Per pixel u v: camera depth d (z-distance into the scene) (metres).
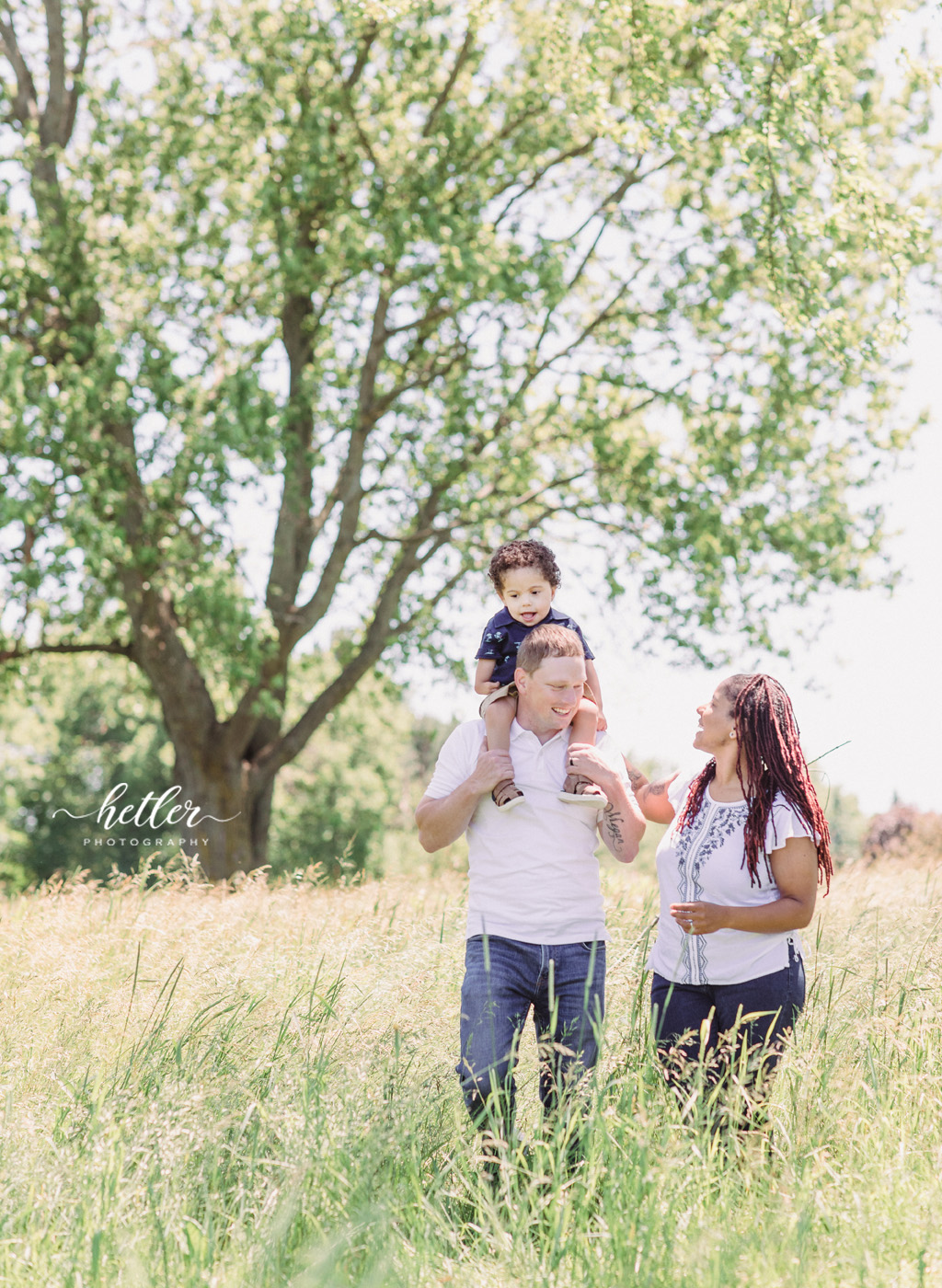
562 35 11.25
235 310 14.48
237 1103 3.20
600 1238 2.56
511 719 3.59
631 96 11.25
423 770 39.28
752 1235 2.51
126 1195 2.65
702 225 13.59
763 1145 2.88
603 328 14.82
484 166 13.46
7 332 12.77
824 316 10.88
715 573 13.94
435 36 13.19
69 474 12.16
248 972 4.38
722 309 13.36
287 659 13.99
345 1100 3.08
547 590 4.49
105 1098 3.20
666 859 3.51
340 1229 2.55
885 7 12.00
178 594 13.57
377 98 13.11
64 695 35.59
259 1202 2.76
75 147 13.92
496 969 3.32
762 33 10.42
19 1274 2.48
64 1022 3.93
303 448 14.11
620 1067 3.28
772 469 13.82
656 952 3.55
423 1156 3.11
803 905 3.28
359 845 30.52
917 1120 3.10
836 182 10.66
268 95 13.04
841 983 4.05
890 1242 2.50
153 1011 3.82
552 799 3.42
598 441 13.63
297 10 12.53
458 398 13.89
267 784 14.35
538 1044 3.16
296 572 14.34
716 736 3.46
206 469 11.99
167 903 5.96
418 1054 3.54
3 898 6.87
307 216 13.52
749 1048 3.10
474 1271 2.52
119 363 12.07
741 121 11.65
